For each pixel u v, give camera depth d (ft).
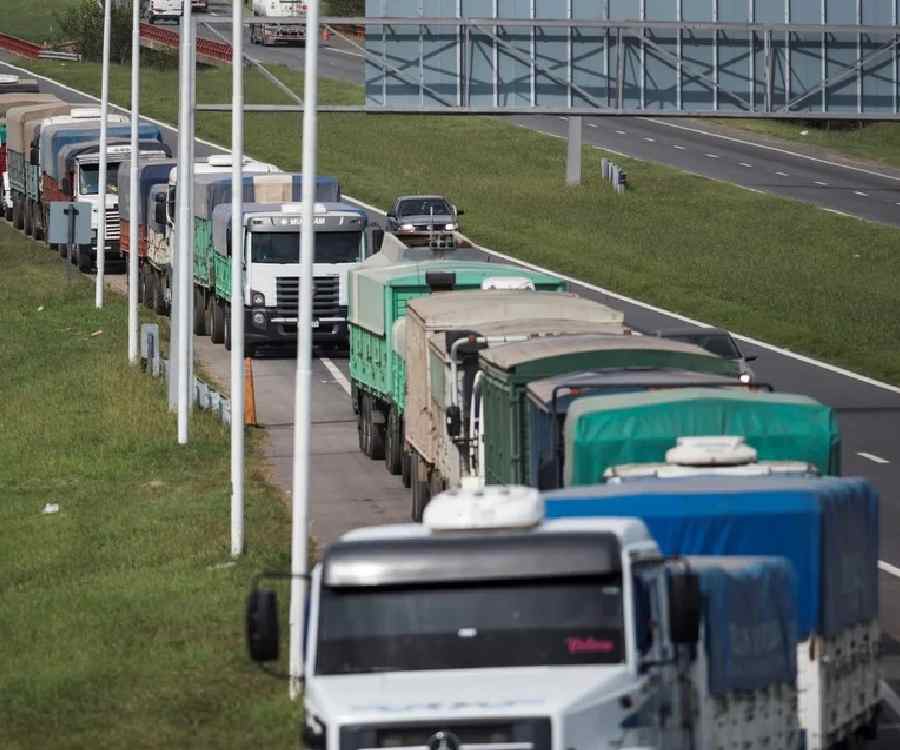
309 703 132.57
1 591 263.29
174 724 187.93
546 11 416.87
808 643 164.25
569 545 134.31
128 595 247.50
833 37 425.28
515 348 245.86
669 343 249.96
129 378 467.93
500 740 125.59
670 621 132.26
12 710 194.08
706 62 423.23
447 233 469.98
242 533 275.59
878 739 182.80
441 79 417.49
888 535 285.43
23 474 359.05
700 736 142.31
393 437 351.25
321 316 521.24
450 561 134.31
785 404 198.80
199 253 574.97
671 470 180.34
